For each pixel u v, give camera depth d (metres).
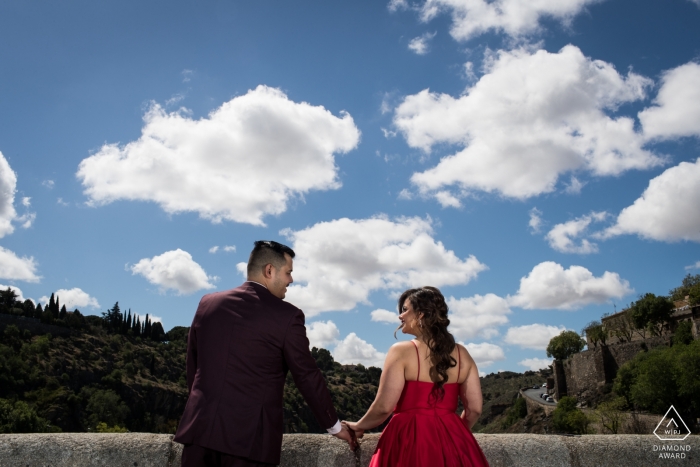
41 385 122.81
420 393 3.01
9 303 153.62
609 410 63.78
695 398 52.00
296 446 3.53
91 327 166.00
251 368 2.78
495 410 134.88
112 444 3.40
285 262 3.14
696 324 68.69
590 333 95.25
